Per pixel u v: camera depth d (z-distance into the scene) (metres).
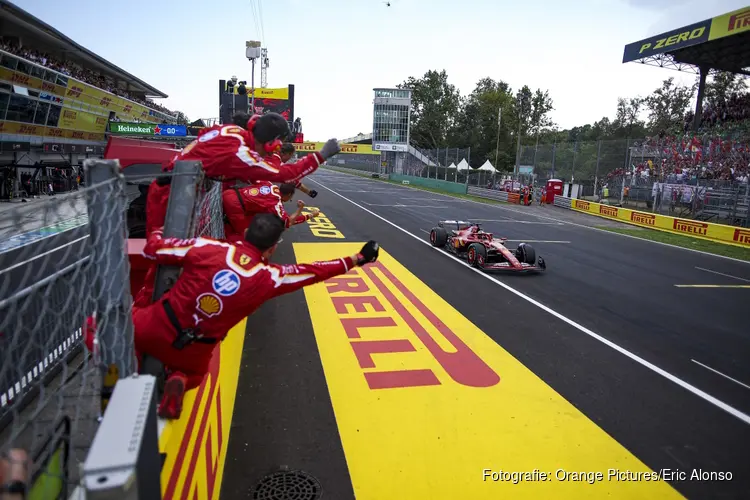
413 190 35.19
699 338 6.62
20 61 16.41
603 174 30.48
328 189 31.83
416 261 10.63
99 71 26.19
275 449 3.73
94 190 1.56
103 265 1.62
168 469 1.75
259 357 5.41
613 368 5.53
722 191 20.48
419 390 4.78
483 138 68.06
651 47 26.38
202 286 1.98
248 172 2.51
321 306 7.25
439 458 3.71
